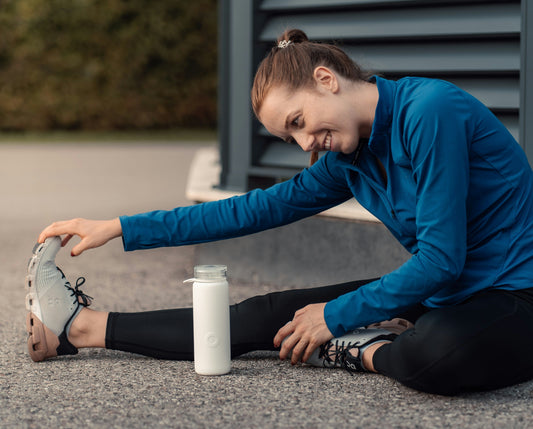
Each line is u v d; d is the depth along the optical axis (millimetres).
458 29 2869
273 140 3420
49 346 2213
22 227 5035
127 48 13656
